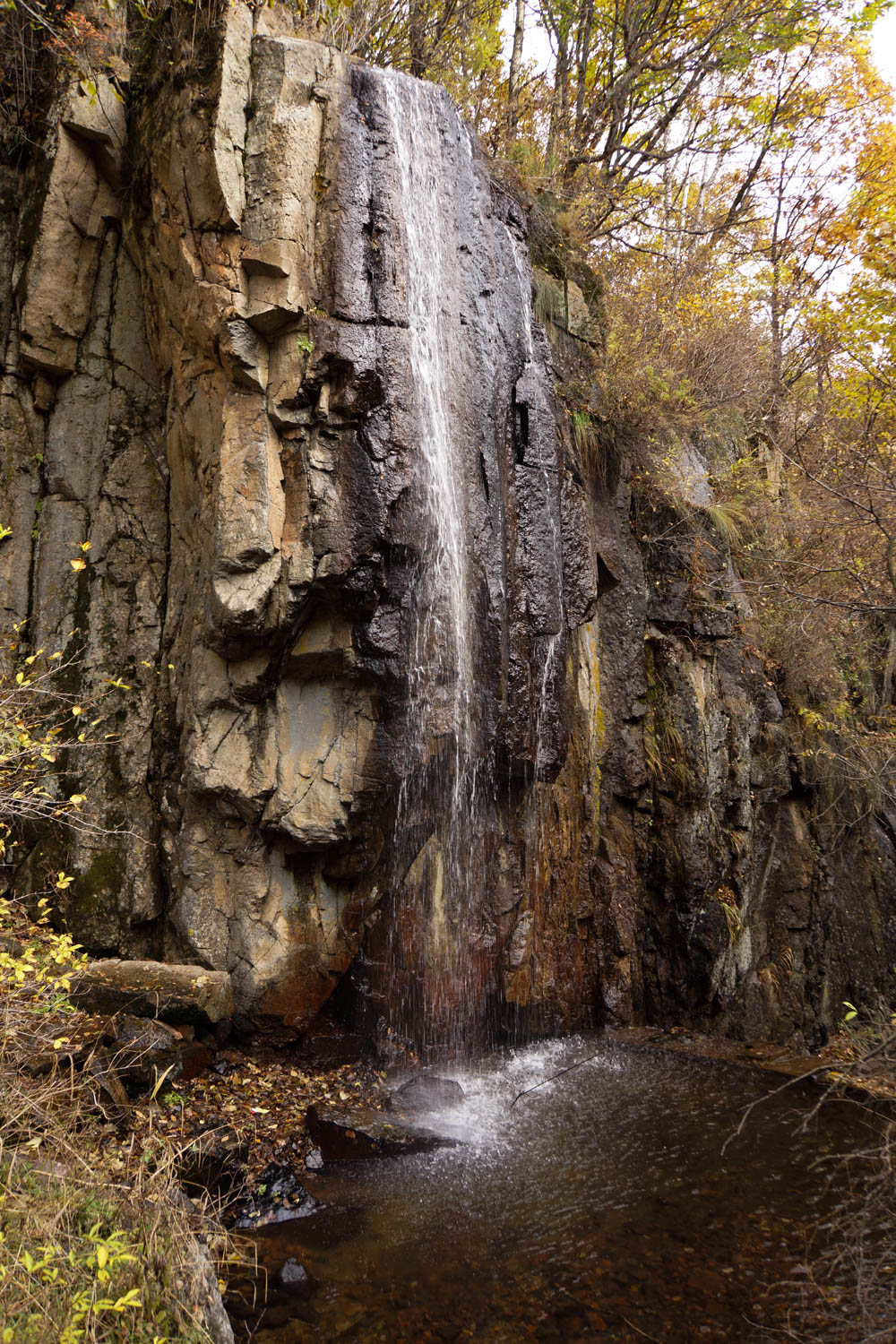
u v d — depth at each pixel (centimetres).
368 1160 516
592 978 839
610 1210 484
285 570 558
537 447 775
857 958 1088
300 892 617
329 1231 446
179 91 583
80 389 666
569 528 830
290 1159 500
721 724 951
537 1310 397
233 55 564
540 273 929
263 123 571
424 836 675
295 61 583
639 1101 641
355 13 843
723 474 1115
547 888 798
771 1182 520
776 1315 398
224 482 559
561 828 823
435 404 671
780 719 1032
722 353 1163
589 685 881
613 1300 407
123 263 677
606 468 948
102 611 651
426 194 696
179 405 630
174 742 626
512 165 939
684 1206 489
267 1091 560
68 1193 325
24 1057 408
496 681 697
